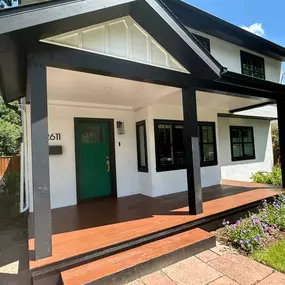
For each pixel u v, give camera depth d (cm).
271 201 489
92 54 272
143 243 293
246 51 751
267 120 976
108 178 541
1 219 475
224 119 812
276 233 363
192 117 370
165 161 555
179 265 274
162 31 315
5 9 204
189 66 361
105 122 542
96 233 303
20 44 229
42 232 233
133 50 308
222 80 405
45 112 240
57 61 249
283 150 555
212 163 656
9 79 331
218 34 649
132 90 400
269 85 486
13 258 320
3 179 699
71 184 486
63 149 480
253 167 891
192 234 325
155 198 510
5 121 1664
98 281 222
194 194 364
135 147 577
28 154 438
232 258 290
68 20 239
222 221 390
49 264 227
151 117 534
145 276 253
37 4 218
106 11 264
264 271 261
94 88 379
